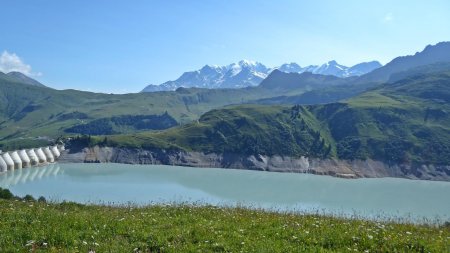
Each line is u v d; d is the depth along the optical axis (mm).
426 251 16750
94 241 15828
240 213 24938
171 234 16953
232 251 15297
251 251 15273
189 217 21422
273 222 20891
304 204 157375
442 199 186000
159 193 170125
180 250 15117
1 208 23281
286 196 180000
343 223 21766
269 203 155375
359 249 16750
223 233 17656
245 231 18453
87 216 20406
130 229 17703
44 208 23938
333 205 157875
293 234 18281
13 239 15492
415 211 149875
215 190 189750
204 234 17312
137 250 15219
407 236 18688
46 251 14336
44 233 16188
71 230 16922
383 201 176125
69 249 14664
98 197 151750
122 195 159750
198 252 15102
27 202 29672
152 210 24969
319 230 19266
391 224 23688
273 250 15461
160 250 15312
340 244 17156
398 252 16516
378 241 17594
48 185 192375
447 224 31125
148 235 16703
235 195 176125
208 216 22672
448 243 18031
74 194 161000
